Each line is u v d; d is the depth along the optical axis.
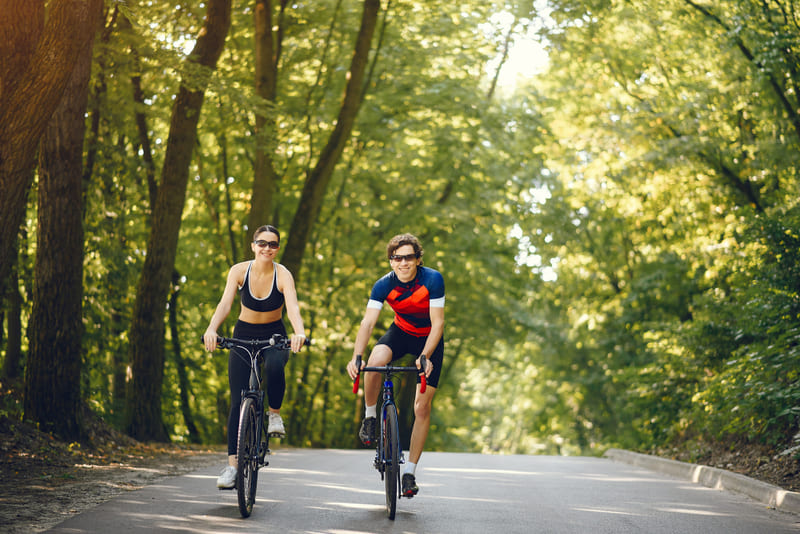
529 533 8.73
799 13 22.53
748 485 12.72
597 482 14.12
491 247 38.09
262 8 26.23
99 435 17.23
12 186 12.22
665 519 10.00
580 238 37.88
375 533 8.47
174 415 29.31
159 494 10.78
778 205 23.36
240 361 9.83
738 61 24.66
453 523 9.16
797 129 23.86
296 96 30.64
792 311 16.19
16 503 9.78
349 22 29.62
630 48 28.81
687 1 25.59
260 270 9.85
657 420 22.92
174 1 23.30
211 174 33.06
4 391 17.00
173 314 29.17
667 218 31.33
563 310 43.12
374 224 36.19
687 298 33.34
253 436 9.50
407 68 31.45
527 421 51.88
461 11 30.33
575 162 33.38
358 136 32.50
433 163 35.12
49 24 12.32
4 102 12.10
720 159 27.45
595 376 42.94
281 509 9.80
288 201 33.59
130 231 27.41
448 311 38.69
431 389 9.92
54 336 16.08
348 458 17.78
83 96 16.47
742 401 16.08
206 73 19.86
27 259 21.52
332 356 36.66
